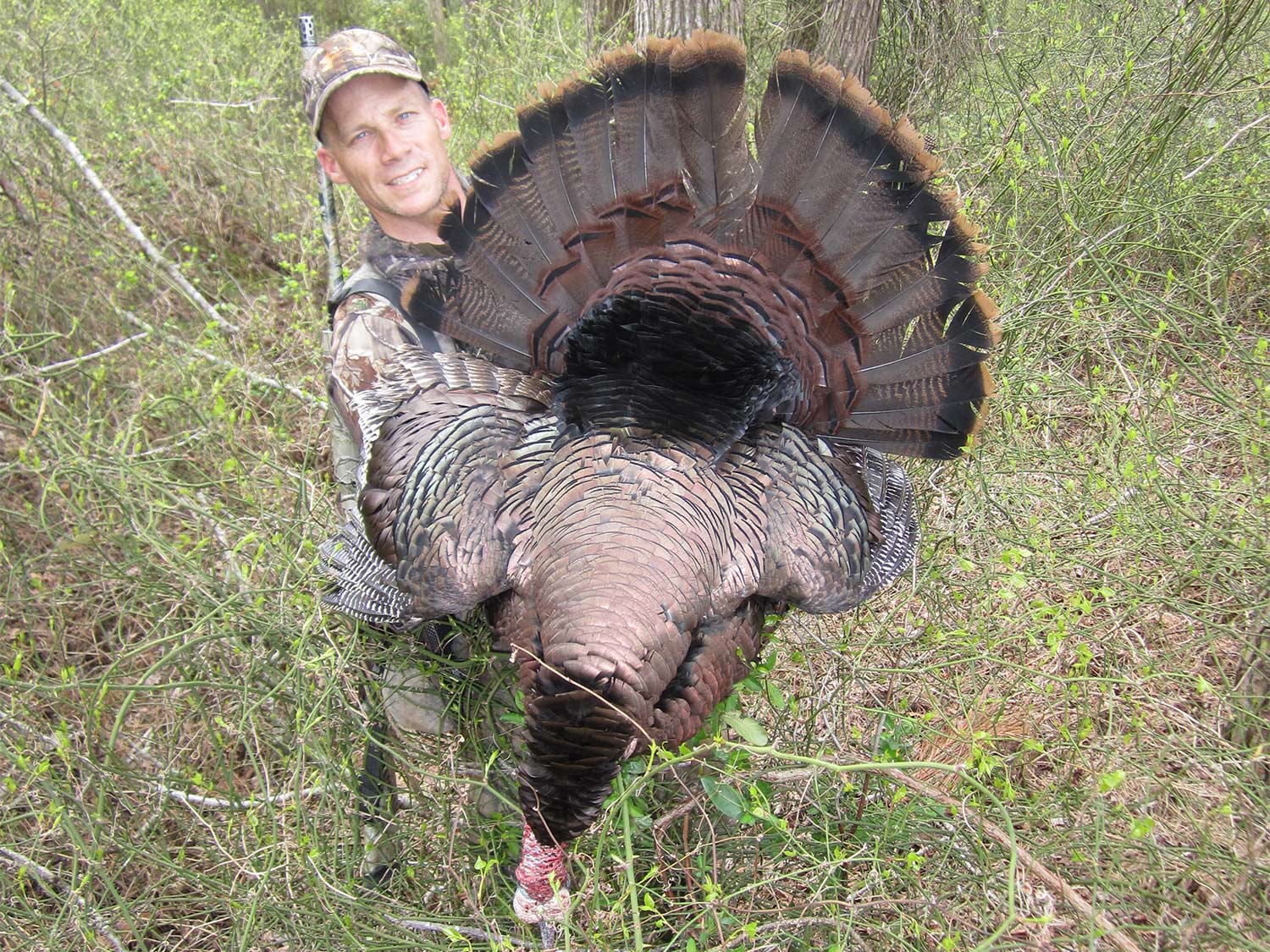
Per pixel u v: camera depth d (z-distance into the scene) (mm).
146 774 1439
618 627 1005
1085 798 1182
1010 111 2184
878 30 2445
